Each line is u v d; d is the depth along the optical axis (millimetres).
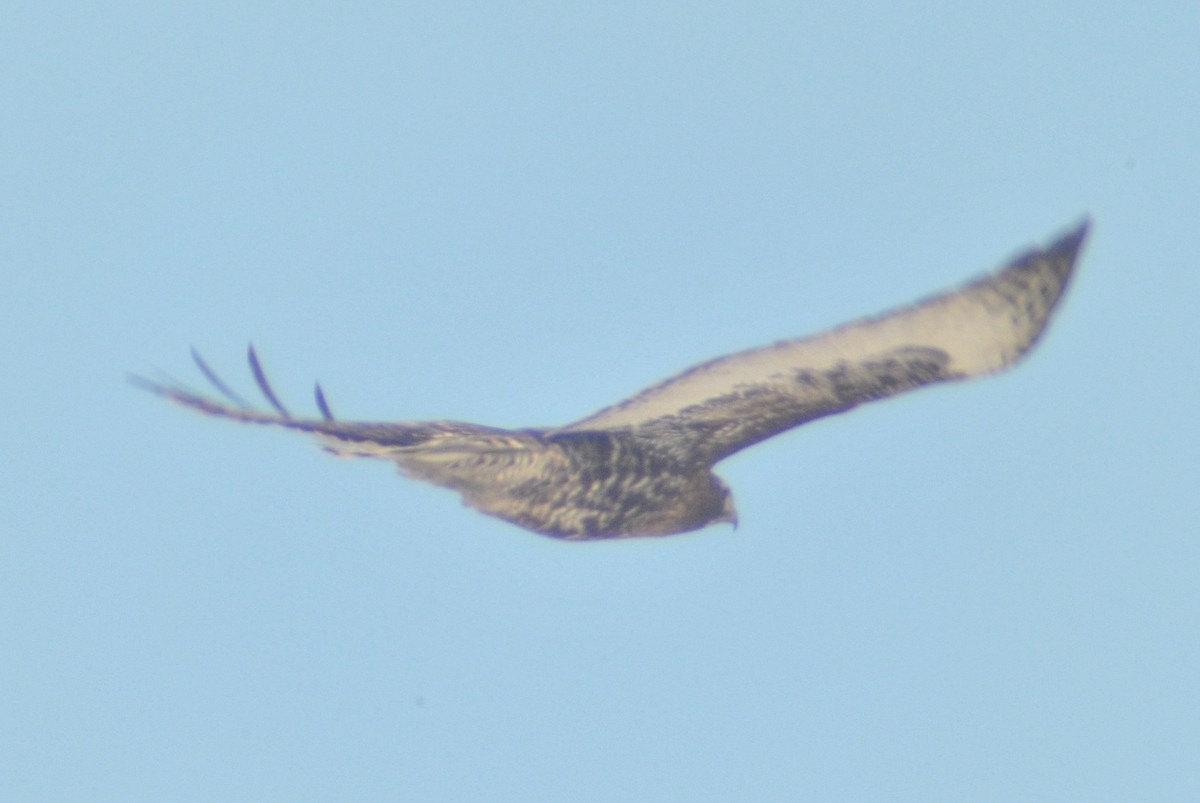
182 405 11703
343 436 12469
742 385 13883
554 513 14625
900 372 13484
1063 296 12922
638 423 14422
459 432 13305
